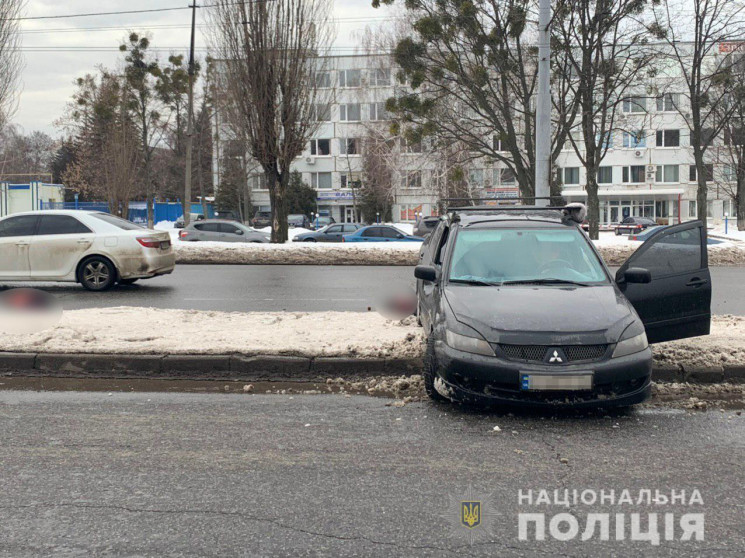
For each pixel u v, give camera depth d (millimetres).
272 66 26453
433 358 6207
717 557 3480
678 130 65875
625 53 31781
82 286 14969
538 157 17281
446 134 31297
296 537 3666
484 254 7156
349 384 6977
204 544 3590
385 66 52875
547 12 17000
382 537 3670
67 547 3555
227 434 5410
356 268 20641
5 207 46594
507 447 5098
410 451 5012
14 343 7867
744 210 46719
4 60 28328
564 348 5703
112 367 7359
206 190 81062
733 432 5441
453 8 27875
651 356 5883
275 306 12094
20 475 4531
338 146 72188
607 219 68500
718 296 13492
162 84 44438
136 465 4715
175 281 16250
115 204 42781
